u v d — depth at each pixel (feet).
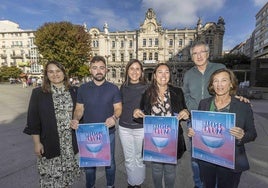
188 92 10.71
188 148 16.52
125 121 10.48
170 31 201.26
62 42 99.71
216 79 7.56
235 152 7.37
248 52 309.42
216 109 7.79
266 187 11.00
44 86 8.69
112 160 10.30
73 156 9.26
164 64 9.25
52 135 8.59
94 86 9.74
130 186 10.76
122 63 214.07
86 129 9.10
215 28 189.06
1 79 192.34
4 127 22.90
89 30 220.02
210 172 8.16
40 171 8.85
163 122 8.84
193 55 10.15
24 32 237.66
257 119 28.81
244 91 62.64
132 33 210.59
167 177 9.55
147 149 9.18
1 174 12.18
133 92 10.31
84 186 11.14
